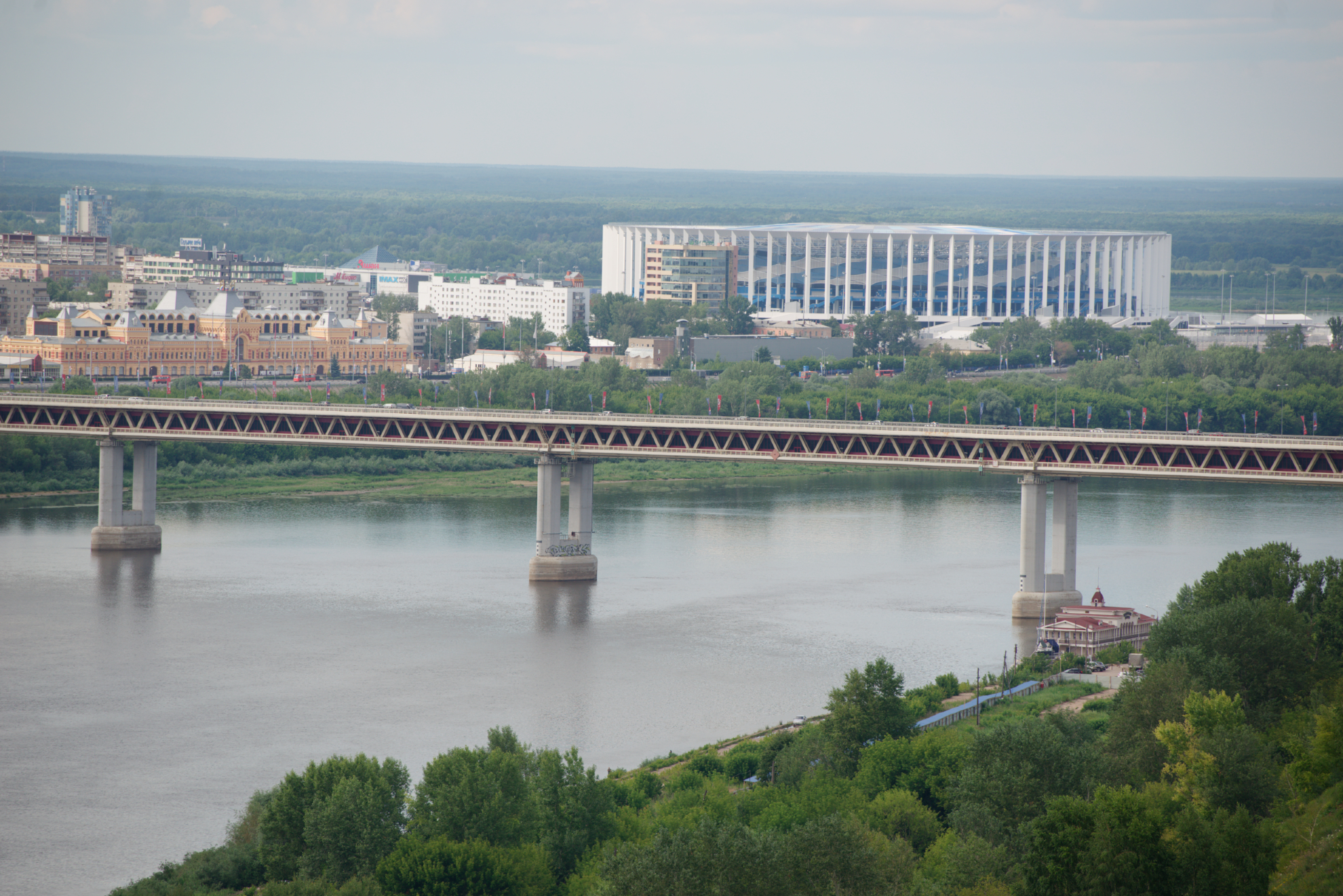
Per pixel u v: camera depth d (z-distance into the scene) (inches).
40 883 6624.0
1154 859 5260.8
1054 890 5310.0
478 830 6205.7
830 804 6619.1
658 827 6392.7
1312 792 5949.8
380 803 6314.0
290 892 5767.7
